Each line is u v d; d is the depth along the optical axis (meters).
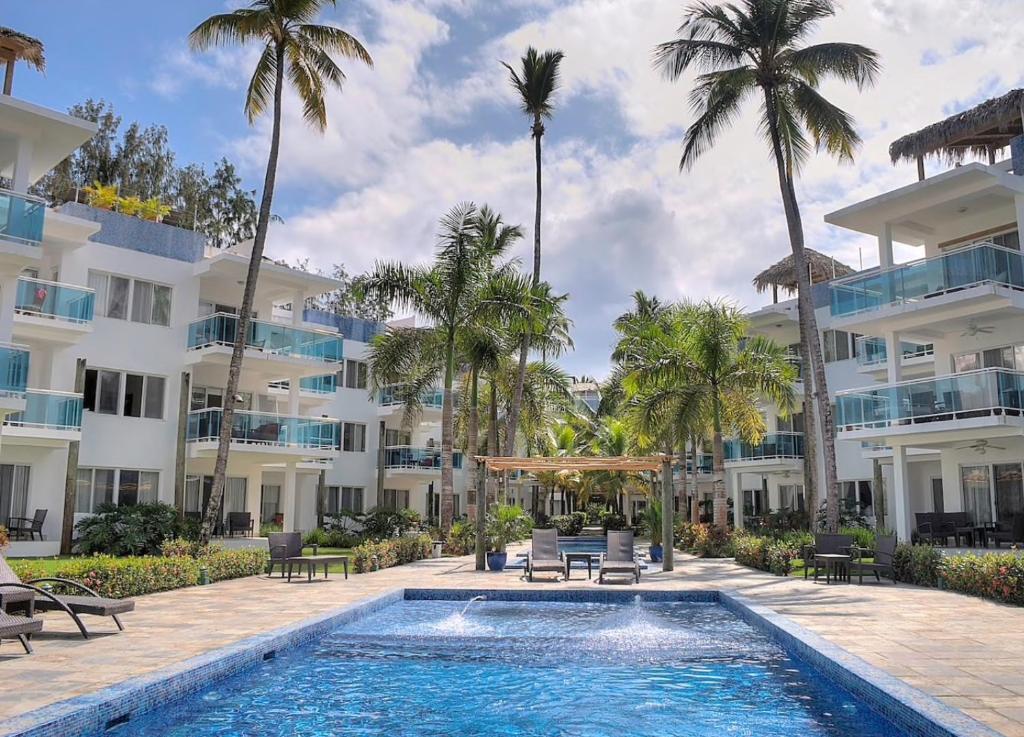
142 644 8.64
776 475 36.97
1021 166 21.53
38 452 21.44
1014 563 12.20
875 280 22.28
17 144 18.16
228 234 45.81
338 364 29.00
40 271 23.41
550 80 30.11
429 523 36.28
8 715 5.62
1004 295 19.55
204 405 27.66
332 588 14.78
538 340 29.47
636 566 16.06
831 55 19.81
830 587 14.62
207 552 17.70
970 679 6.86
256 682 8.15
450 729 6.53
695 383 24.23
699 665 8.97
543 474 40.94
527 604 14.09
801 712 6.99
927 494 28.17
